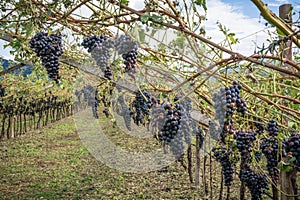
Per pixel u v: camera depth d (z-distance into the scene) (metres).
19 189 6.74
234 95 1.95
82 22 2.42
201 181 6.23
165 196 5.89
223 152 3.25
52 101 15.72
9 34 3.07
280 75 2.70
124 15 2.06
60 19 2.40
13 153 10.22
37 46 2.30
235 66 2.11
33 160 9.32
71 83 4.67
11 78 8.70
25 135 13.35
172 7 2.04
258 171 3.07
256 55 1.86
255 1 1.70
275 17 1.76
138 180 6.85
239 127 2.67
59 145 11.41
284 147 2.27
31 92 11.24
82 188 6.70
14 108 12.74
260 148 2.79
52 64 2.34
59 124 16.02
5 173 7.95
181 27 2.03
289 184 2.78
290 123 2.43
